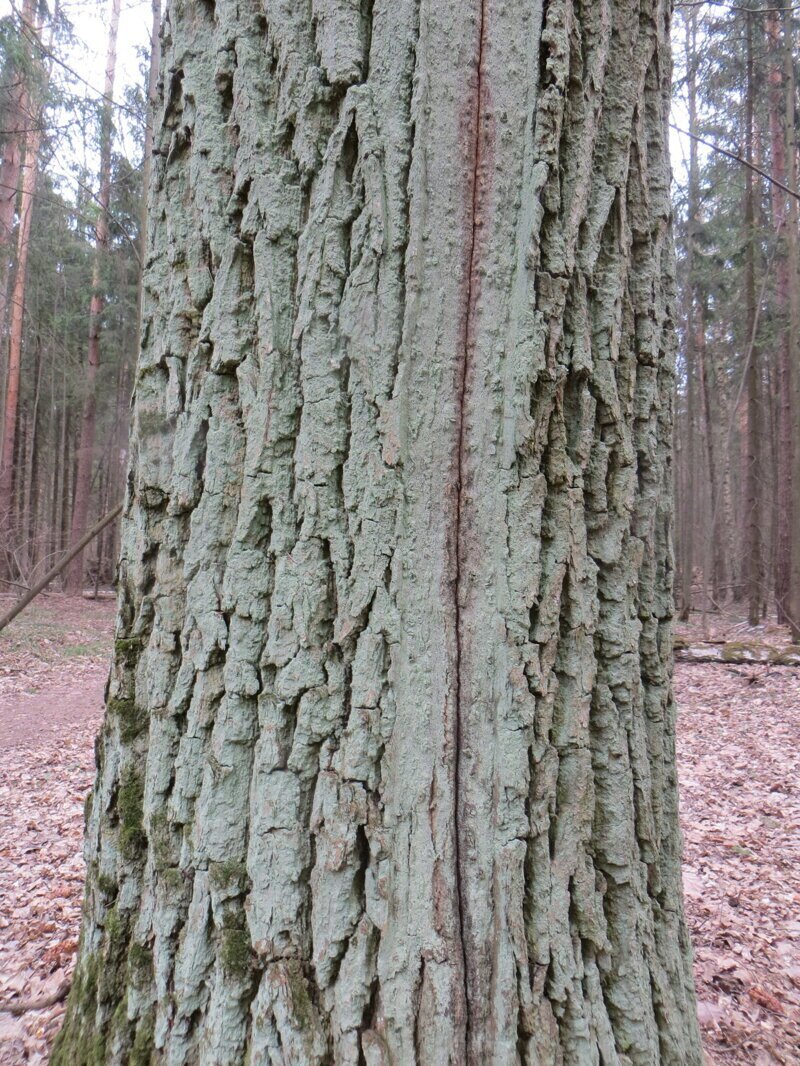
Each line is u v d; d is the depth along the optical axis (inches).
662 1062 54.8
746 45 519.5
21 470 803.4
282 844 50.0
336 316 51.1
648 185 60.1
